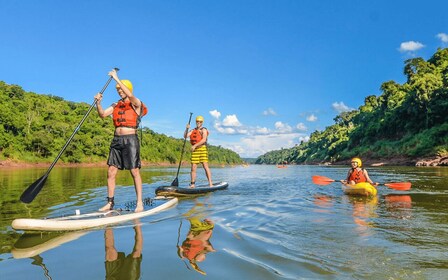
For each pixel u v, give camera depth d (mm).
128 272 2693
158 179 15156
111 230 4266
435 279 2547
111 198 5582
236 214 5402
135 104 5473
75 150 77312
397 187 9086
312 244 3506
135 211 5363
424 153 57250
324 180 10484
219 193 8750
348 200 7234
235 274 2629
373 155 73688
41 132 74250
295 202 6902
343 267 2799
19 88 92312
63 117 93875
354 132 98125
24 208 5953
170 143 128750
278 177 18156
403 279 2539
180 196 7945
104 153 85250
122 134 5492
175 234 4004
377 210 5812
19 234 4035
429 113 66812
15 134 73438
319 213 5477
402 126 76438
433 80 70312
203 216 5234
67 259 3053
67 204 6453
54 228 4148
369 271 2715
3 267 2844
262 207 6195
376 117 93125
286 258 3039
